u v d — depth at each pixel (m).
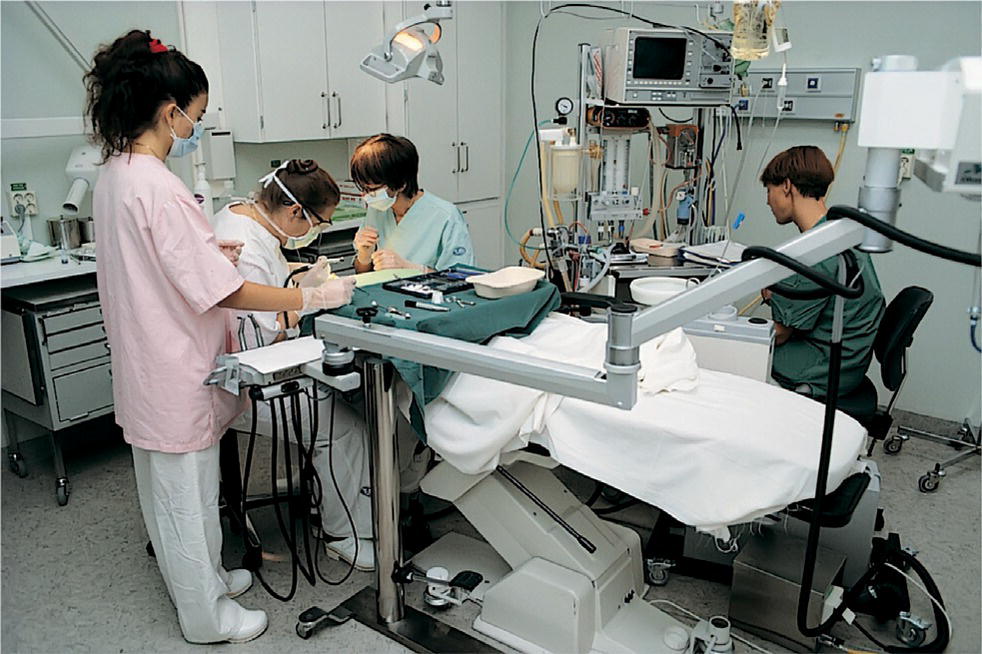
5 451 3.06
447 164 4.24
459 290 2.08
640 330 1.28
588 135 2.95
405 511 2.50
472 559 2.32
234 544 2.50
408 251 2.73
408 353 1.66
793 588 1.94
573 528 2.04
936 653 1.97
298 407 2.06
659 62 2.81
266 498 2.61
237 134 3.52
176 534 1.93
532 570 1.96
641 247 3.08
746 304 3.41
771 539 2.13
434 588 2.14
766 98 3.48
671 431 1.65
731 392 1.84
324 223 2.25
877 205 1.11
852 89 3.25
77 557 2.45
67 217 3.07
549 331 2.07
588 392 1.37
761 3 2.50
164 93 1.73
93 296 2.77
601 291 2.92
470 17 4.16
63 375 2.69
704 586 2.27
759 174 3.61
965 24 3.02
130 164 1.75
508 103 4.54
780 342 2.50
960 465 3.06
